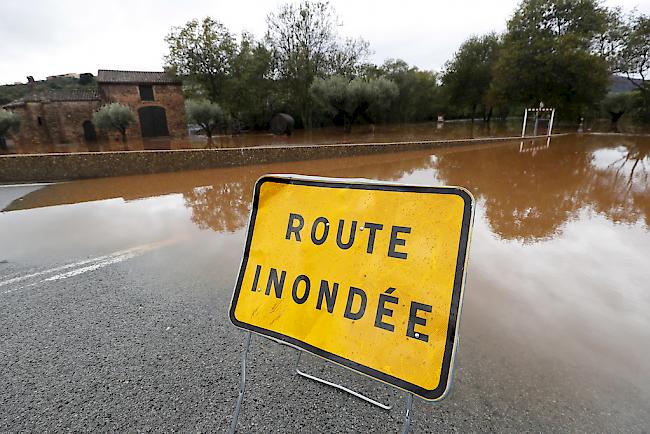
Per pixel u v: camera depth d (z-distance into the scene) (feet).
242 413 5.43
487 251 11.55
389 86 82.17
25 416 5.45
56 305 8.66
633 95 93.91
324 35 87.61
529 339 6.95
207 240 13.21
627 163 31.48
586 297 8.59
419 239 3.92
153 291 9.29
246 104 88.38
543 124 83.15
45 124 72.69
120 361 6.63
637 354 6.50
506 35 91.30
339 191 4.47
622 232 13.42
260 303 4.71
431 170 29.71
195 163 30.99
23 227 15.02
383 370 3.81
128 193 22.12
